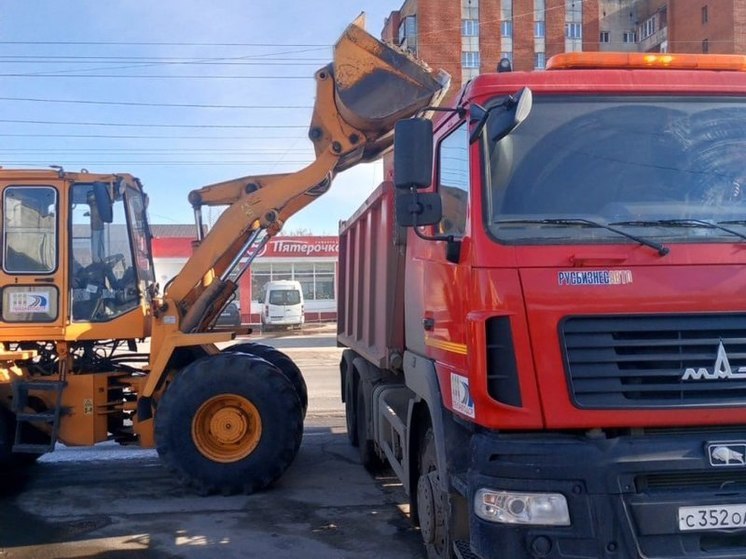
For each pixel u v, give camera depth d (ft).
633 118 12.96
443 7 163.94
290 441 22.50
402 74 23.43
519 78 13.04
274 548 18.10
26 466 26.66
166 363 23.44
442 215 14.53
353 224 27.84
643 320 11.50
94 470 26.09
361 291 26.23
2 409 23.35
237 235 24.77
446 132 14.52
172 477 24.91
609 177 12.60
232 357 22.56
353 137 24.41
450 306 13.37
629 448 11.14
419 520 15.74
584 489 10.98
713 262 11.79
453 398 13.09
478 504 11.45
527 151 12.69
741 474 11.35
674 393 11.41
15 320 23.47
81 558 17.62
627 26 181.68
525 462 11.15
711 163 12.80
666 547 10.90
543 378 11.35
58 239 23.71
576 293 11.51
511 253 11.80
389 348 20.58
